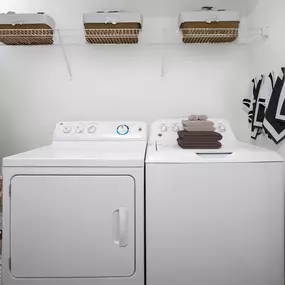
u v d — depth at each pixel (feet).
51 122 7.29
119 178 4.42
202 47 7.15
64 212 4.43
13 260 4.45
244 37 7.10
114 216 4.45
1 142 7.34
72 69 7.22
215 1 7.09
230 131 6.35
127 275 4.49
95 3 7.14
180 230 4.45
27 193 4.41
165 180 4.43
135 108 7.25
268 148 5.77
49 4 7.14
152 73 7.21
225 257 4.48
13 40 6.61
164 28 7.14
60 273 4.48
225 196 4.44
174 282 4.49
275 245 4.49
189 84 7.20
